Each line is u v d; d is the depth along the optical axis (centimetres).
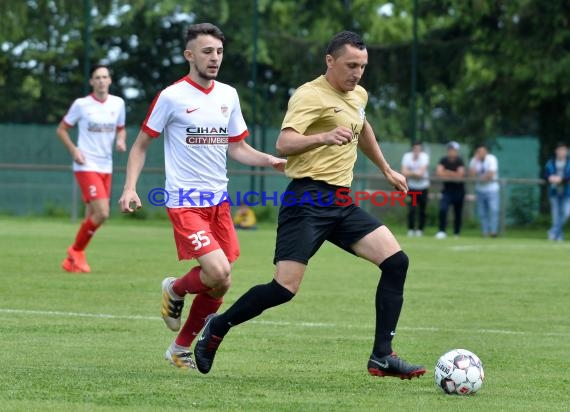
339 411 1720
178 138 2214
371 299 3438
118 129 4141
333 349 2461
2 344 2427
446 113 9731
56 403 1739
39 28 9550
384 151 8538
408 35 10688
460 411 1739
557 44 8394
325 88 2028
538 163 8869
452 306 3319
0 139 8275
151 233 6462
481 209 7175
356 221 2042
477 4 8462
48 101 9450
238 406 1745
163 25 9650
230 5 9675
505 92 8819
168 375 2077
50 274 3991
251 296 2008
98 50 9575
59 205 8231
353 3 10888
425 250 5669
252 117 8056
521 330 2839
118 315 2966
